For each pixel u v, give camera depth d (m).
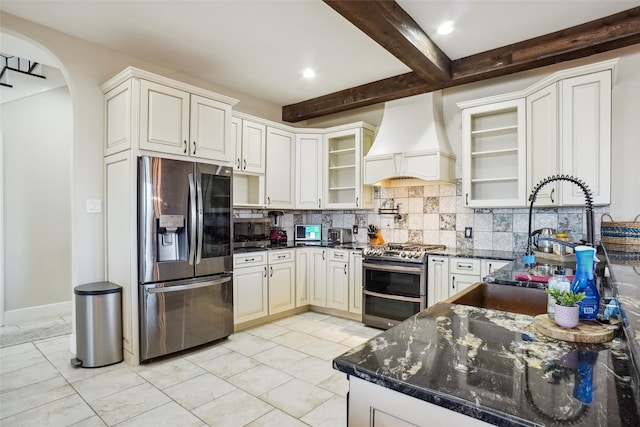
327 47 3.22
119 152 2.94
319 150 4.62
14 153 3.97
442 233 3.97
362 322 3.95
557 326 1.05
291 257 4.22
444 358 0.88
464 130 3.53
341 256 4.11
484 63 3.25
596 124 2.71
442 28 2.85
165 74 3.66
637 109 2.91
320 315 4.27
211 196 3.25
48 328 3.76
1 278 3.84
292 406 2.24
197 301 3.12
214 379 2.60
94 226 3.10
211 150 3.29
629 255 2.07
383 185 4.23
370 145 4.46
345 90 4.29
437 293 3.40
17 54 3.14
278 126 4.39
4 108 3.91
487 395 0.70
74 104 3.02
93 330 2.78
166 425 2.04
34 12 2.66
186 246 3.05
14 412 2.16
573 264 2.41
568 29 2.86
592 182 2.72
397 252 3.58
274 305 4.01
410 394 0.75
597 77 2.71
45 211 4.19
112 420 2.08
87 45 3.10
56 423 2.05
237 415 2.14
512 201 3.24
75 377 2.62
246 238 4.08
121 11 2.66
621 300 0.97
